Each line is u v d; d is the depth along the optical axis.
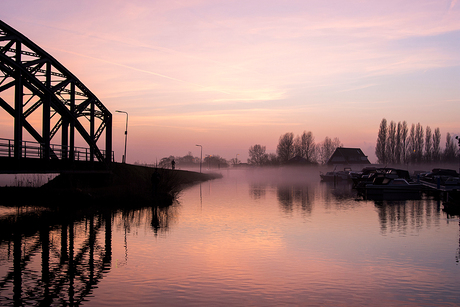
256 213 22.36
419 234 15.91
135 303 8.21
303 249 13.18
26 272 10.35
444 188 37.31
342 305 8.19
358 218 20.42
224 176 108.62
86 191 27.20
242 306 8.08
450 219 20.08
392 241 14.52
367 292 9.00
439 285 9.52
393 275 10.34
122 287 9.23
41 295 8.65
